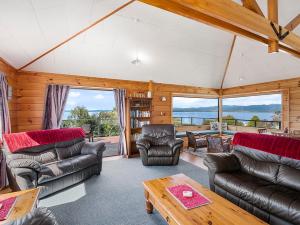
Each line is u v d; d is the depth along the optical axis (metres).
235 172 2.63
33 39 2.88
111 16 3.07
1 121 3.00
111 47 3.92
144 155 4.09
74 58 4.00
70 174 2.94
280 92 5.28
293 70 4.67
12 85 3.71
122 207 2.37
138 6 2.98
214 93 6.96
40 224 1.10
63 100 4.40
